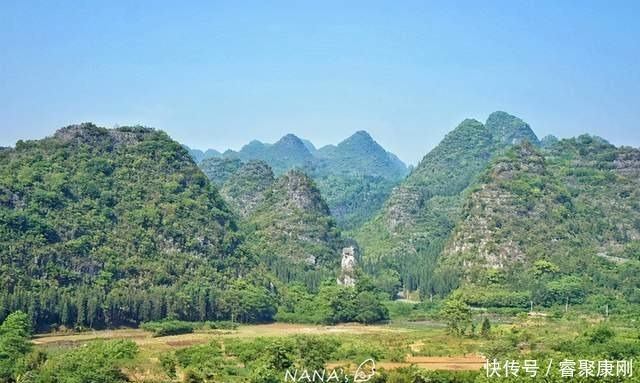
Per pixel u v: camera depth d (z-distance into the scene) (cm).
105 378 18750
